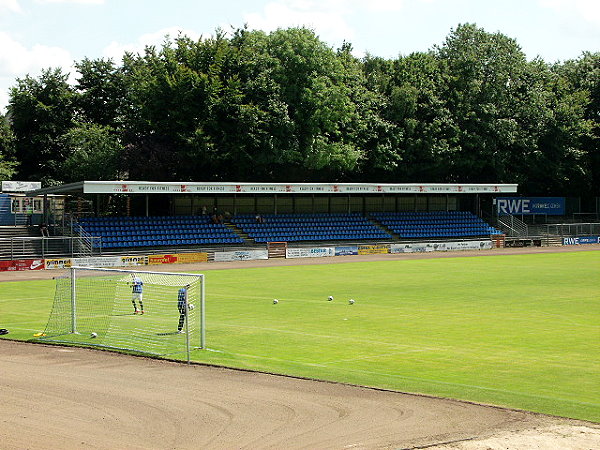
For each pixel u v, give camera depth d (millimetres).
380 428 13031
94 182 54656
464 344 23016
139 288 29625
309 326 26656
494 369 19234
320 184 66875
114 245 59812
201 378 17438
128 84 79125
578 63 97438
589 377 18281
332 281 43688
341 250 66938
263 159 68812
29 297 35688
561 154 88062
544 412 14227
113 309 30234
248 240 66875
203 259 59281
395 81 82812
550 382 17703
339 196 79938
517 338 24156
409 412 14141
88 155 69312
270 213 76062
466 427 13039
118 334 24375
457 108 83375
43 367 18875
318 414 14031
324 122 72000
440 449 11648
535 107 86312
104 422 13516
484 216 88062
